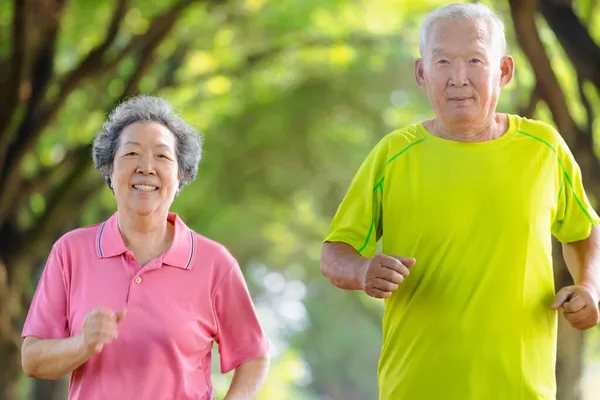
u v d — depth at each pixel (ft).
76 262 15.71
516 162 15.10
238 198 72.08
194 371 15.62
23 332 15.53
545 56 31.24
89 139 47.19
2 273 40.93
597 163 32.32
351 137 71.31
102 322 14.32
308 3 50.21
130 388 15.16
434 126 15.53
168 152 15.79
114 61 39.34
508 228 14.85
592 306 14.98
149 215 15.75
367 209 15.58
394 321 15.37
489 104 14.99
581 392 33.53
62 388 54.08
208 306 15.88
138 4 45.32
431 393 14.88
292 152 71.00
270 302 115.03
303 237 82.64
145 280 15.57
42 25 38.22
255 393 16.17
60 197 43.11
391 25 52.29
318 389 132.77
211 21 49.19
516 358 14.80
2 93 35.88
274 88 61.93
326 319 117.29
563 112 31.86
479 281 14.79
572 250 16.01
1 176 39.19
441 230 14.94
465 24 14.92
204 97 54.08
